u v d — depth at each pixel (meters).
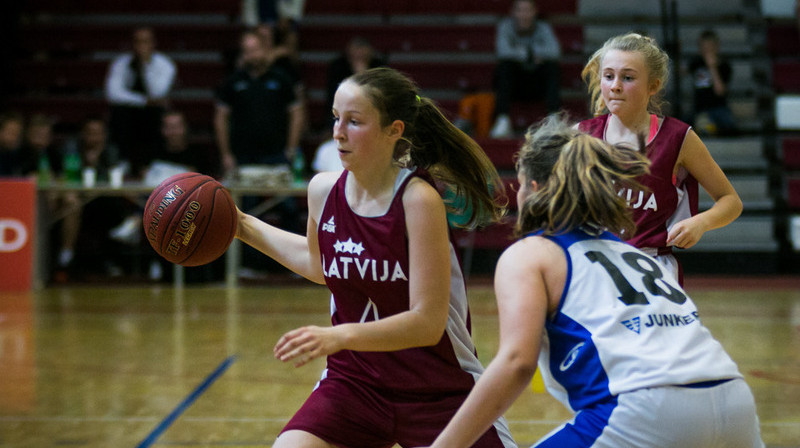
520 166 3.47
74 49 18.53
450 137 4.08
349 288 3.95
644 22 18.83
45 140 14.59
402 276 3.81
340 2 19.38
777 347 9.19
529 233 3.41
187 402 7.02
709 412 2.98
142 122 15.38
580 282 3.18
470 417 2.98
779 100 17.06
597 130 5.34
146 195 14.22
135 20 19.31
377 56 15.99
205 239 4.16
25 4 19.22
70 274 14.77
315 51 18.67
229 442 5.96
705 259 15.40
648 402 2.97
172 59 18.64
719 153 16.30
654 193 5.15
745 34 18.61
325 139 15.18
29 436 6.12
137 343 9.32
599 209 3.23
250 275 14.45
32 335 9.77
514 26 15.64
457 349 3.91
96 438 6.06
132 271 15.15
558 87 15.57
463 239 15.03
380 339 3.54
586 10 19.19
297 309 11.56
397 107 3.78
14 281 13.23
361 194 3.88
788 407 6.90
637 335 3.10
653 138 5.18
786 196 15.84
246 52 13.84
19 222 13.24
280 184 13.26
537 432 6.24
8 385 7.57
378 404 3.89
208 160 14.80
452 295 3.96
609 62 5.10
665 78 5.17
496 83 15.57
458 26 18.53
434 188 3.82
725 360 3.14
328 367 4.08
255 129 13.77
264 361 8.49
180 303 12.07
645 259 3.34
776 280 14.64
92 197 14.46
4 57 17.95
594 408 3.08
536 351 3.01
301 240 4.32
